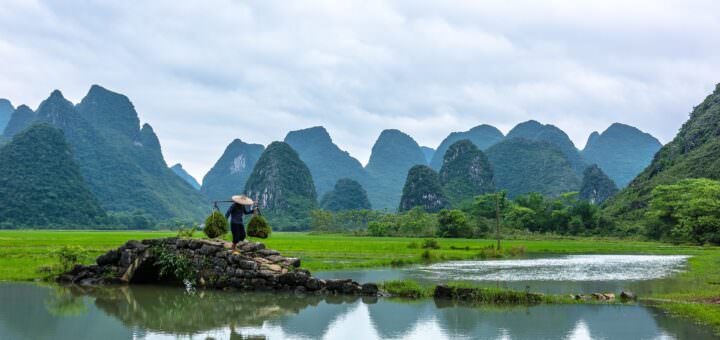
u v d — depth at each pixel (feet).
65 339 29.35
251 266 50.60
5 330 31.65
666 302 42.91
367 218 401.29
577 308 40.32
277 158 583.99
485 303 43.11
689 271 77.61
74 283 54.85
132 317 36.14
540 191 603.26
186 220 544.62
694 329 31.91
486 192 570.87
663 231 221.25
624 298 45.14
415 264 93.04
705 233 187.73
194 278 52.26
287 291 49.37
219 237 60.23
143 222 495.41
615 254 134.41
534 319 35.37
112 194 648.38
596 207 293.64
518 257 119.65
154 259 54.24
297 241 171.83
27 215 428.56
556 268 84.43
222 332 31.32
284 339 29.50
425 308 40.24
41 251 95.09
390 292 48.06
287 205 541.34
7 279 56.90
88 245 117.39
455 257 113.91
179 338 29.76
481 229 265.13
